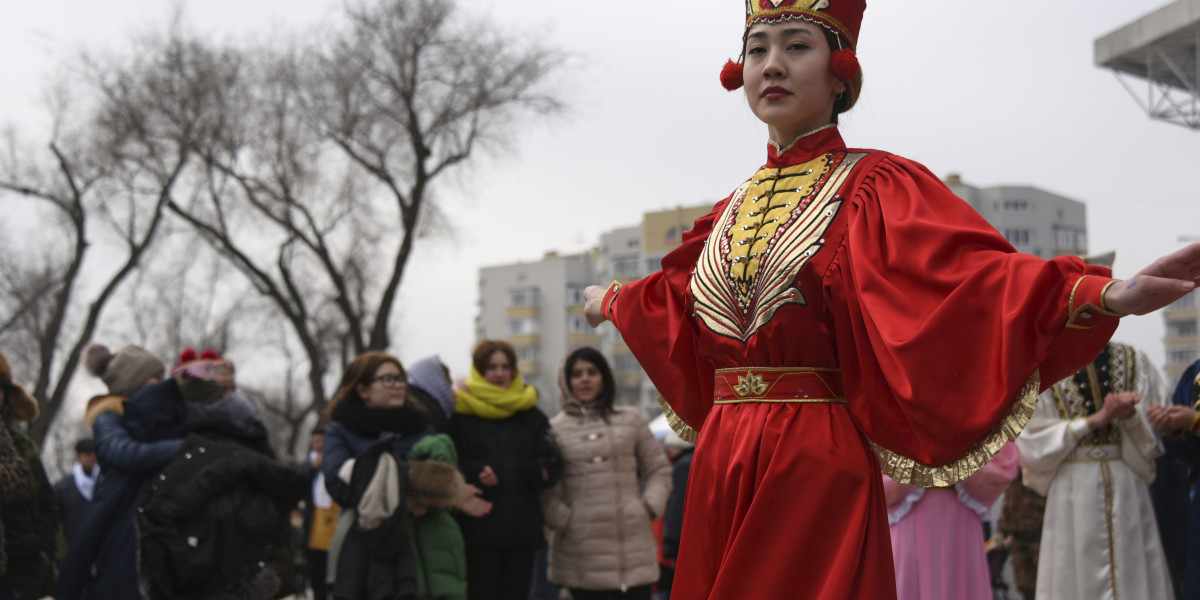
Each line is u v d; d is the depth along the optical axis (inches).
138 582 178.1
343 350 1165.1
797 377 89.3
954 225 83.3
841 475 85.5
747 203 96.2
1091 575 177.6
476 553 221.5
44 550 203.9
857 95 98.4
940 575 163.0
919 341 80.0
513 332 2418.8
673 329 100.7
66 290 850.1
